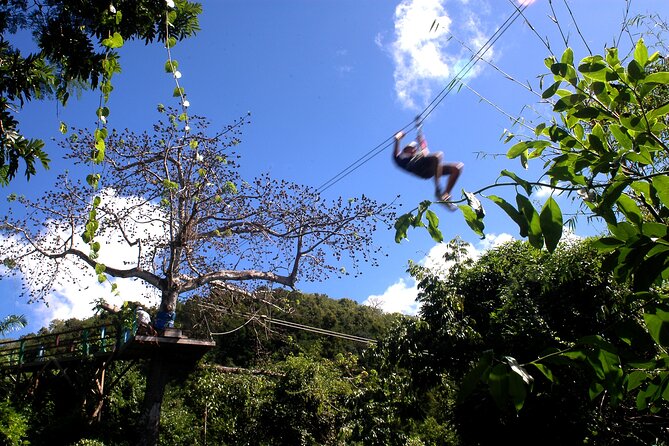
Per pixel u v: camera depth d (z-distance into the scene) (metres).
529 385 2.29
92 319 32.31
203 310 17.94
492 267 14.30
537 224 2.45
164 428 17.52
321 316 29.00
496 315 11.92
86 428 15.82
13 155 5.03
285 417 16.23
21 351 17.98
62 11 5.34
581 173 3.10
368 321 30.45
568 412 10.13
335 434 15.76
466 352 12.50
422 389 13.52
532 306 11.23
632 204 2.72
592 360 2.41
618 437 10.03
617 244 2.60
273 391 17.02
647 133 2.96
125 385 18.91
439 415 18.38
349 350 27.67
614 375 2.38
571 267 10.83
